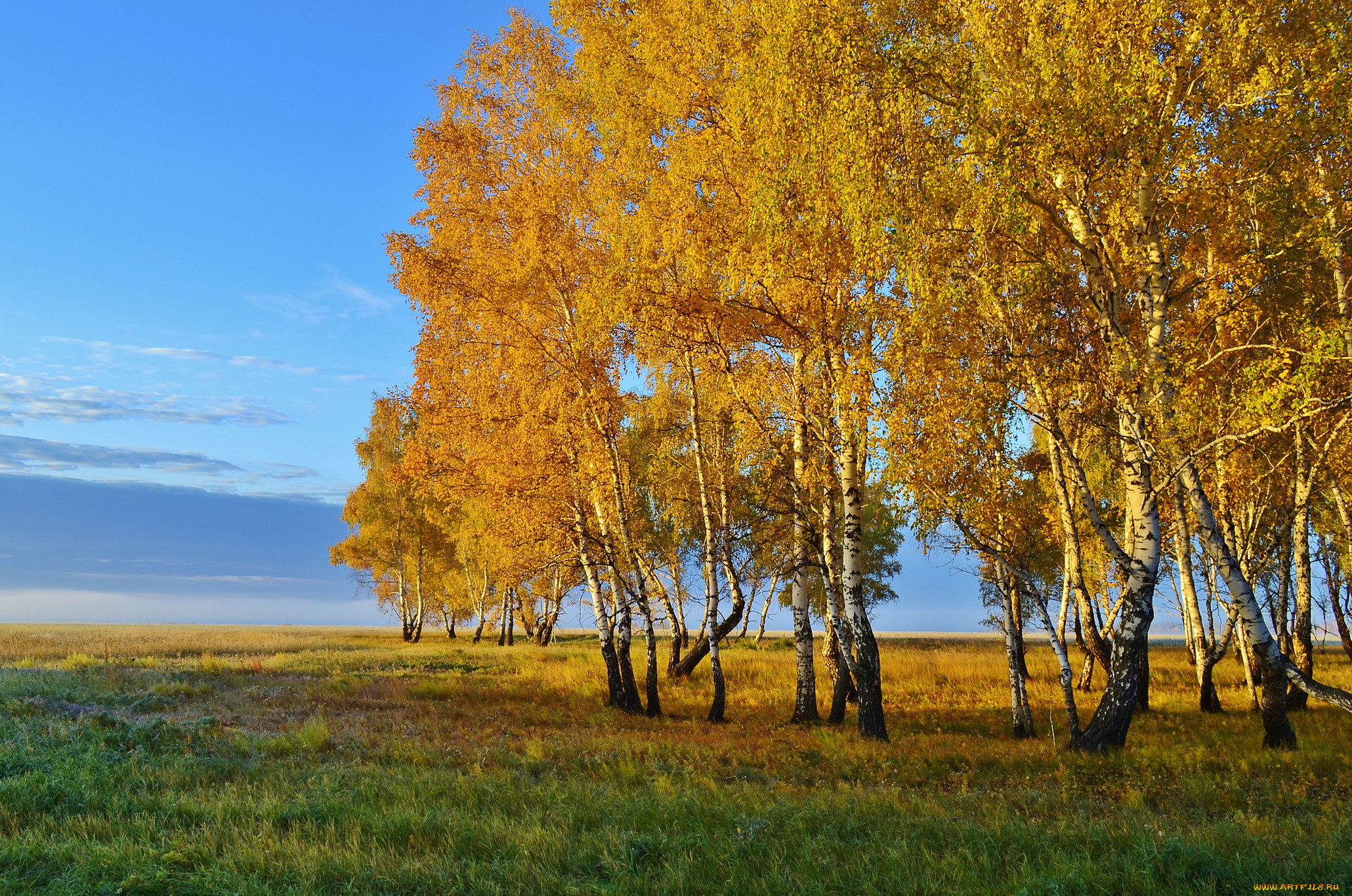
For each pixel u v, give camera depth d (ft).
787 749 38.96
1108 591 66.69
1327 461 43.32
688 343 45.09
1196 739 41.11
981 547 42.24
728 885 18.70
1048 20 32.09
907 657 93.66
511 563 59.62
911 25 33.94
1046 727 50.60
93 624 260.62
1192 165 32.81
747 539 61.26
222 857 20.44
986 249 34.17
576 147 50.72
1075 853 20.71
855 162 32.53
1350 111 28.45
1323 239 31.01
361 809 24.97
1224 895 18.08
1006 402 37.24
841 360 39.29
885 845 21.47
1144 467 37.27
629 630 57.77
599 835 22.62
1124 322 39.60
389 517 146.82
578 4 46.78
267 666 82.12
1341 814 25.41
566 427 51.21
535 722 50.21
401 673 77.77
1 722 37.32
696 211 40.27
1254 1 29.19
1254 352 36.60
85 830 22.09
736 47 39.42
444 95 54.19
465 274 52.42
